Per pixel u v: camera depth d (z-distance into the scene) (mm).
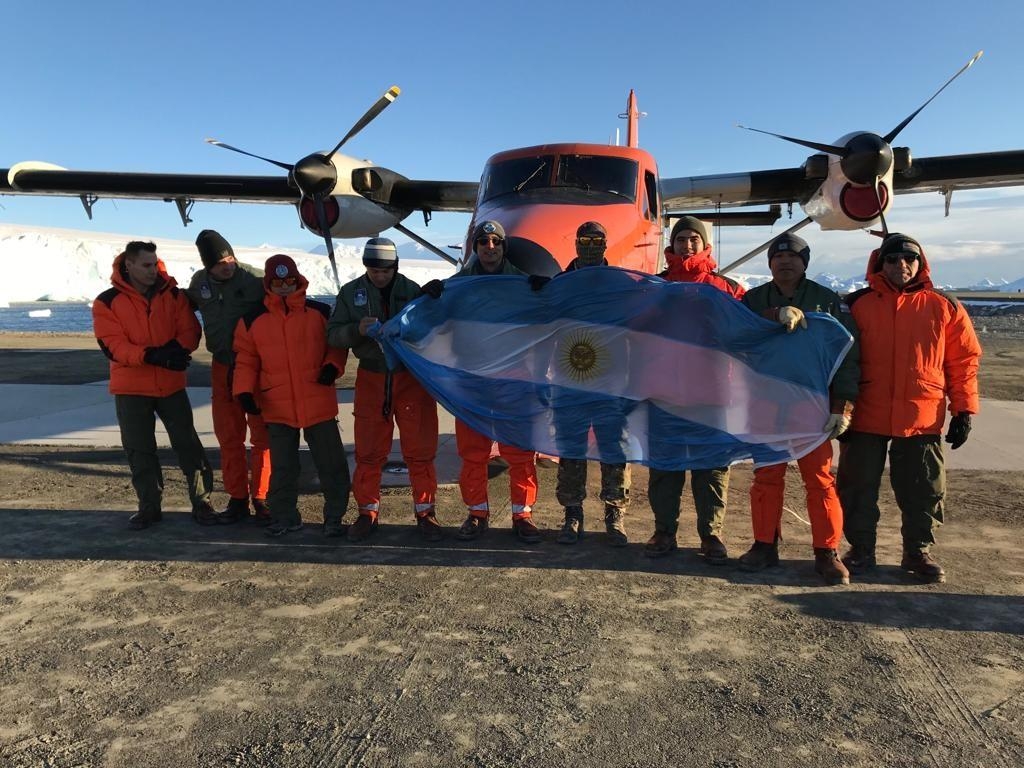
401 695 2529
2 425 8055
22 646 2900
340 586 3561
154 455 4535
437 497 5367
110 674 2676
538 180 6863
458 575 3719
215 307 4434
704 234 4234
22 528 4512
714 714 2396
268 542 4270
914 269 3578
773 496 3801
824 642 2930
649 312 4059
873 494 3740
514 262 5219
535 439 4156
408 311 4039
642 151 7328
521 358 4219
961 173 8695
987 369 13547
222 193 10406
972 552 4039
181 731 2307
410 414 4242
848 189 7598
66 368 13625
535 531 4254
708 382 3910
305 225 8336
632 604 3336
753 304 3918
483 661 2779
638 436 4031
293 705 2465
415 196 9008
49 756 2170
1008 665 2721
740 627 3080
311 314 4215
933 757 2148
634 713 2406
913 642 2924
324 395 4266
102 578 3658
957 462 6273
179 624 3115
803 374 3686
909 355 3531
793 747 2207
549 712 2416
